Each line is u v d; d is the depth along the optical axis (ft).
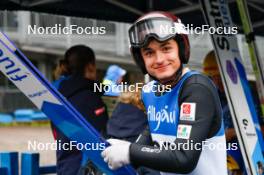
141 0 19.57
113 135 9.37
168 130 6.36
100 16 19.08
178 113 6.17
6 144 45.29
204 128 5.81
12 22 77.20
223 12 13.05
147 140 7.03
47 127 68.54
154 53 6.16
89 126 6.04
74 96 11.04
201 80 6.05
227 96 11.78
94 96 11.16
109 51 72.69
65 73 11.89
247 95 12.18
